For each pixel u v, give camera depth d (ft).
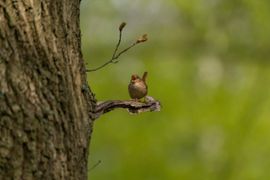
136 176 49.29
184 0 46.62
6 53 11.69
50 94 11.99
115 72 48.96
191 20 46.83
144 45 47.55
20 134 11.48
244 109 48.52
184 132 49.90
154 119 49.73
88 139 12.87
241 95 48.80
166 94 49.42
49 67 12.12
